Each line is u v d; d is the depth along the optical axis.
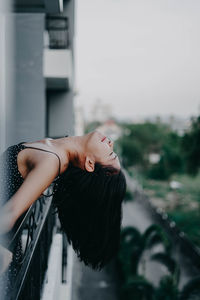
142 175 74.81
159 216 30.92
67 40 8.90
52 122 10.72
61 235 4.98
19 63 6.53
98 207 1.57
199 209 45.72
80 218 1.59
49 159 1.42
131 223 30.89
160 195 56.28
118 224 1.62
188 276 19.97
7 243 1.30
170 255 14.91
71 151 1.56
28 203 1.29
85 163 1.56
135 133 88.25
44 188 1.36
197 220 40.44
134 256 16.31
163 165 71.19
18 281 1.63
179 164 70.56
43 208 3.19
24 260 1.86
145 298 14.37
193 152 33.44
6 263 1.17
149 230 16.52
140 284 14.42
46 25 8.84
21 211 1.26
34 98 6.54
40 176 1.35
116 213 1.60
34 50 6.54
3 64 1.78
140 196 39.75
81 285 17.03
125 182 1.63
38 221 2.70
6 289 1.53
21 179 1.50
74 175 1.58
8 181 1.49
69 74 8.30
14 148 1.50
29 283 2.02
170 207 48.28
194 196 53.78
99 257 1.60
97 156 1.56
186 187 59.41
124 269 17.22
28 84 6.53
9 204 1.25
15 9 4.33
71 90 10.73
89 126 104.31
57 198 1.63
